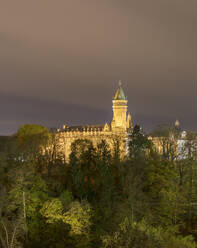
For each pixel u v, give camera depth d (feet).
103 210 233.35
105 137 510.58
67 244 180.14
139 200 208.95
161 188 245.24
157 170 264.93
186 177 242.99
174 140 315.17
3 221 172.76
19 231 176.96
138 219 195.83
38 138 395.75
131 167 275.39
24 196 191.52
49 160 330.13
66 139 540.93
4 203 191.52
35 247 180.75
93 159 312.29
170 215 210.18
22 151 307.99
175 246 156.25
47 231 184.14
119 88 564.71
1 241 163.53
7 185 234.38
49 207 191.31
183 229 216.54
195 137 293.43
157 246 123.03
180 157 285.84
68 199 233.55
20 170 202.80
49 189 248.93
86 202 213.05
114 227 200.03
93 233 203.62
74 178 279.49
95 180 287.69
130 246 118.11
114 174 294.66
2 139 399.44
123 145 431.84
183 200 221.87
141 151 318.45
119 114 554.46
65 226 183.83
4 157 270.87
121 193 262.88
